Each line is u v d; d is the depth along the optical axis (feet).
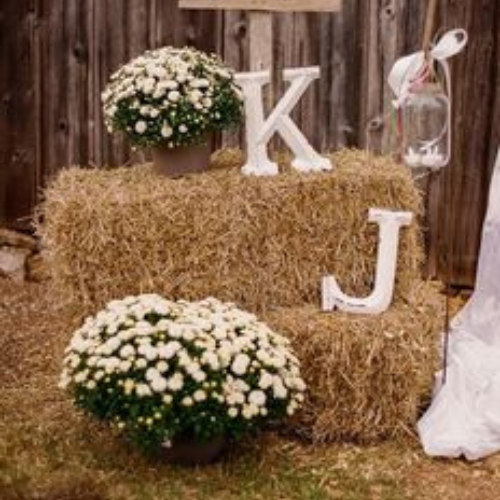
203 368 11.33
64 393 13.88
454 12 16.85
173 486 11.44
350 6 17.43
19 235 19.66
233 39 18.11
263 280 13.00
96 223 12.55
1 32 19.52
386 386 12.45
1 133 19.97
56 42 19.20
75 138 19.45
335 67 17.70
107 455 12.12
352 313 12.84
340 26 17.53
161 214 12.54
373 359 12.33
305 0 13.57
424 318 12.94
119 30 18.75
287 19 17.72
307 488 11.48
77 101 19.29
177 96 12.75
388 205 13.42
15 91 19.67
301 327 12.39
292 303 13.21
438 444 12.30
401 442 12.63
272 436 12.67
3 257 19.38
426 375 13.48
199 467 11.86
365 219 13.32
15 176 20.06
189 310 12.03
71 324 13.04
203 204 12.62
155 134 12.89
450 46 12.26
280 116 13.32
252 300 13.00
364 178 13.23
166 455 11.85
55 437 12.59
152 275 12.76
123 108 12.96
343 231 13.25
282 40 17.81
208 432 11.30
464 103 17.08
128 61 18.78
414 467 12.10
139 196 12.58
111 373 11.31
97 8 18.81
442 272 17.70
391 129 17.56
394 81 12.60
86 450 12.25
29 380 14.53
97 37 18.90
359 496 11.39
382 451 12.42
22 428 12.82
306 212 13.00
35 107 19.61
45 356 15.40
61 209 12.66
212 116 12.95
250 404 11.37
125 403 11.25
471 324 14.61
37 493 11.27
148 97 12.84
